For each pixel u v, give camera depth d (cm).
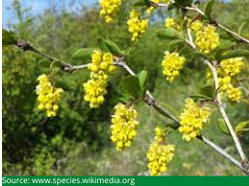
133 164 900
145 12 358
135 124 288
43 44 1210
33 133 974
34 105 956
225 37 378
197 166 813
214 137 797
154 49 1218
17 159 960
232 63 323
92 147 1027
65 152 984
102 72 296
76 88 1006
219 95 312
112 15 351
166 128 308
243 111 857
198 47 349
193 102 294
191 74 1173
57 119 1007
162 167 304
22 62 921
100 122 1075
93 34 1216
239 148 286
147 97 286
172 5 365
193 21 358
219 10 1090
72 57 303
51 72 306
